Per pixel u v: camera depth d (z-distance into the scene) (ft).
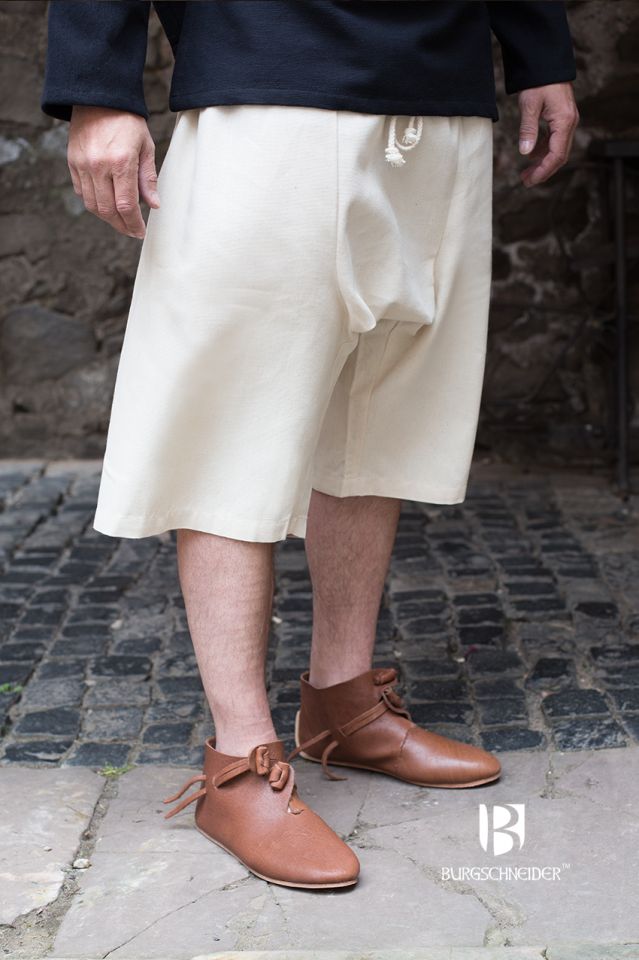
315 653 5.95
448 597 8.82
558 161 5.71
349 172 4.66
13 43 13.21
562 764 5.88
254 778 5.07
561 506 11.51
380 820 5.36
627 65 12.55
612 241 12.96
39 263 13.66
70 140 4.67
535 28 5.51
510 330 13.38
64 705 6.95
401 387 5.43
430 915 4.57
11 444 14.03
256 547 4.98
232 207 4.62
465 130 5.14
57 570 9.85
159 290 4.81
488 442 13.57
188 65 4.74
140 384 4.84
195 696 7.04
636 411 13.19
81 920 4.62
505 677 7.13
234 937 4.47
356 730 5.79
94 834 5.39
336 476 5.57
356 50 4.61
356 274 4.86
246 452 4.84
